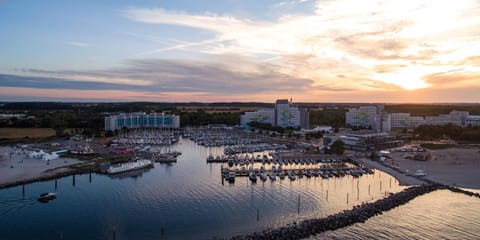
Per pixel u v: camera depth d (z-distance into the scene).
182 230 128.62
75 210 150.50
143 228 130.62
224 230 128.50
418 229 127.81
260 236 118.12
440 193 173.62
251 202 161.50
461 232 125.12
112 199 165.88
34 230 129.00
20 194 173.50
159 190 181.75
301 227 125.19
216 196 171.00
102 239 121.19
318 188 186.25
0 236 123.62
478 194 168.38
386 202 152.25
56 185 189.88
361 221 134.75
